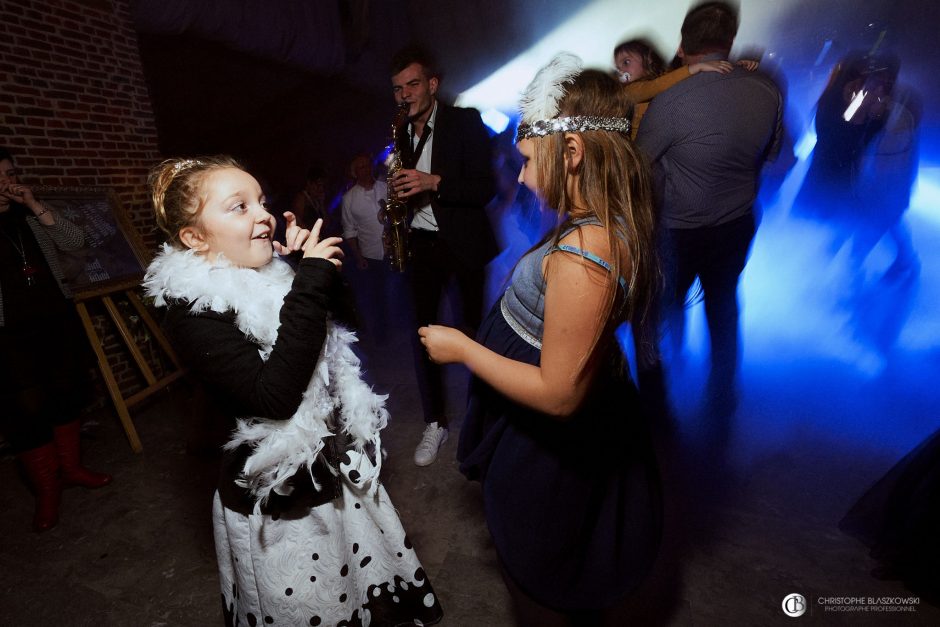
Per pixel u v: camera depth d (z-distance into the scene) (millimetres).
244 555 1213
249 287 1103
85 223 3084
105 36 3395
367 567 1371
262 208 1131
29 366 2219
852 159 3684
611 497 1137
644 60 2566
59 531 2207
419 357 2508
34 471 2225
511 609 1690
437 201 2344
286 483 1153
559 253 913
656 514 1196
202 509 2326
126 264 3289
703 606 1628
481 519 2096
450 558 1910
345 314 1342
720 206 2117
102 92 3379
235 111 6199
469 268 2404
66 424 2445
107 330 3369
